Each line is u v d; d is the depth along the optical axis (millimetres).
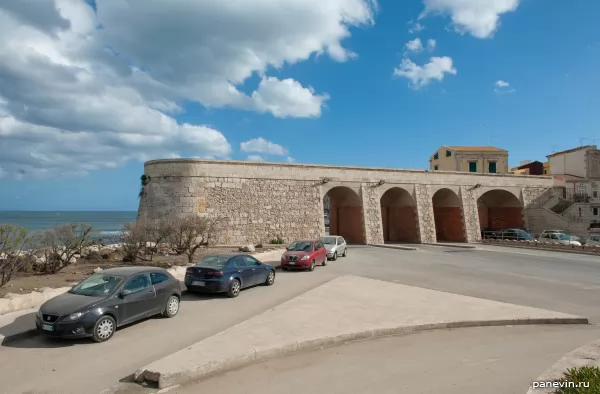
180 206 30078
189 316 11469
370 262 25109
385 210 47094
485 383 6859
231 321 10961
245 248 26328
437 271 21578
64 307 8883
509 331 10617
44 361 7867
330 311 11805
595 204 46875
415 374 7363
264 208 33156
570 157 53688
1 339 8812
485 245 39281
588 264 25422
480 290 16266
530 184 48594
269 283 16625
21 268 15602
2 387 6680
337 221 44156
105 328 9156
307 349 8914
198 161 30891
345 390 6621
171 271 16906
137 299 10125
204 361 7539
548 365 7855
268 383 6973
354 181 38406
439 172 43406
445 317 11305
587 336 10203
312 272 20578
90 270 17219
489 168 57375
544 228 46250
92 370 7449
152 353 8375
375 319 10969
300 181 35406
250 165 33094
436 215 48500
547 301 14414
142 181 31797
